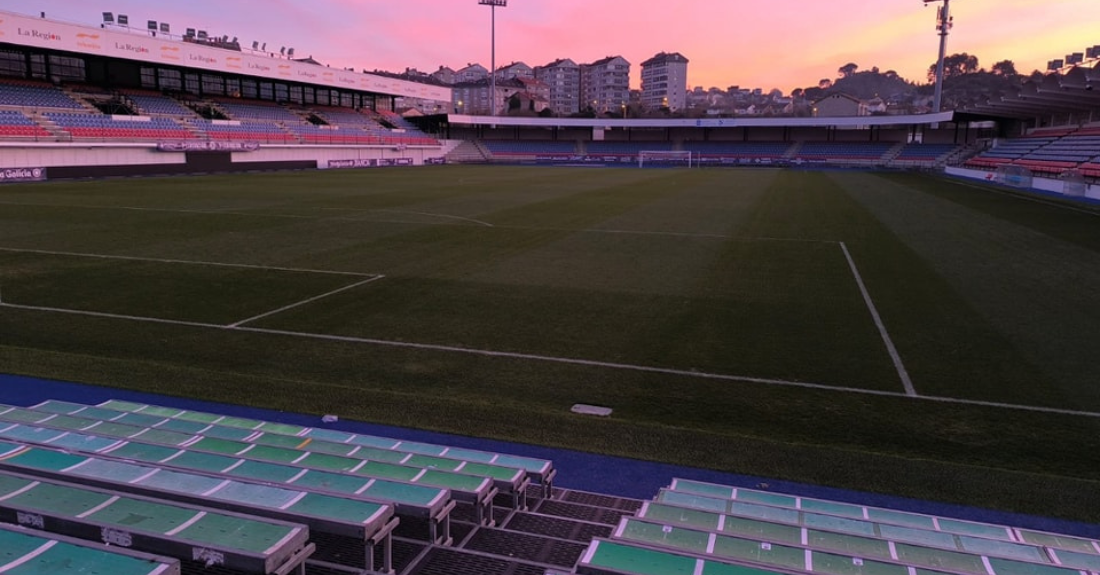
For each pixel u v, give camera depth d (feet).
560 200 110.32
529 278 50.62
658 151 257.75
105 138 150.61
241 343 35.12
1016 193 126.72
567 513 18.42
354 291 46.11
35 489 13.14
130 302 42.65
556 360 32.91
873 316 40.81
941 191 132.26
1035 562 13.50
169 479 14.58
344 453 19.80
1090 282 50.01
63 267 52.60
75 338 35.58
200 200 101.96
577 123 265.34
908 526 16.43
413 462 19.08
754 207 101.86
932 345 35.32
